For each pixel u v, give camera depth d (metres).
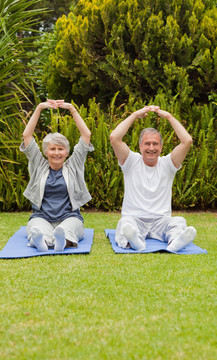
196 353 1.69
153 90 7.22
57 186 3.97
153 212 3.97
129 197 4.05
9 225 4.96
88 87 7.44
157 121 6.29
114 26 6.87
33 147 3.95
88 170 6.24
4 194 6.29
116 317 2.06
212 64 6.62
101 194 6.23
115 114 6.90
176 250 3.47
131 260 3.17
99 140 6.25
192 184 6.29
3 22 6.21
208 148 6.29
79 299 2.30
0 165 6.29
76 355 1.67
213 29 6.65
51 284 2.57
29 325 1.97
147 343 1.77
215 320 2.02
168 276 2.71
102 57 7.18
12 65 6.14
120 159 4.05
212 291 2.42
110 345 1.76
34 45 6.90
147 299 2.30
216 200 6.49
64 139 3.98
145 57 6.87
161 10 6.97
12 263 3.12
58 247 3.46
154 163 4.02
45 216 3.96
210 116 6.45
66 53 7.15
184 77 6.55
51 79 7.66
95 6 6.99
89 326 1.95
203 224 5.09
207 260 3.17
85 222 5.21
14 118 6.55
